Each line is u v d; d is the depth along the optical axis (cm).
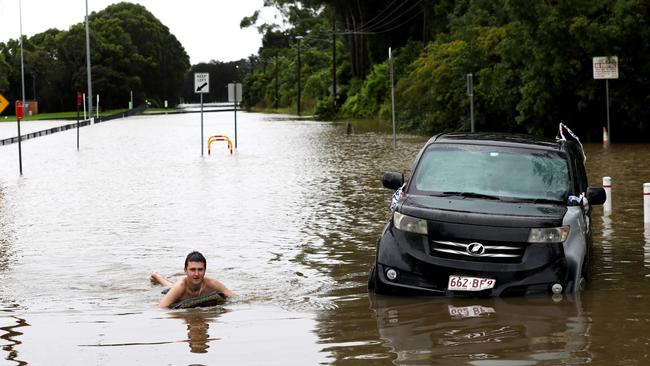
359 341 803
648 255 1254
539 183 1056
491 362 722
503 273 959
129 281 1143
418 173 1088
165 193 2230
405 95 5066
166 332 852
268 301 1002
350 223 1644
